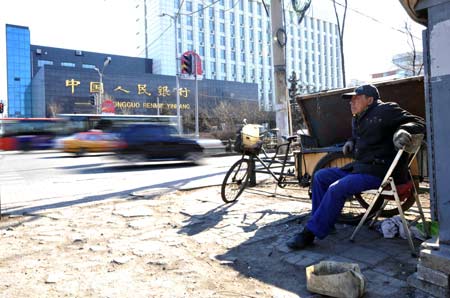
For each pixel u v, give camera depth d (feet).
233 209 17.89
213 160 52.47
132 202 20.22
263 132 22.58
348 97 13.05
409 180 12.55
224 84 277.85
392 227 12.90
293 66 344.69
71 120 74.18
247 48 322.14
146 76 258.16
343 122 18.76
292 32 344.49
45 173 38.06
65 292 9.43
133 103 251.80
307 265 10.85
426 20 9.34
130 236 14.02
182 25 284.41
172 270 10.77
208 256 11.82
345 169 12.96
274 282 9.92
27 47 317.01
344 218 14.61
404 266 10.45
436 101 8.64
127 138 44.19
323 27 374.63
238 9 317.01
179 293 9.34
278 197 20.54
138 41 310.24
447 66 8.39
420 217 13.23
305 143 19.83
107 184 28.32
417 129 11.13
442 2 8.35
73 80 241.55
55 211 18.33
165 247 12.69
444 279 8.22
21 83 315.58
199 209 18.04
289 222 15.33
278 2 34.14
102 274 10.53
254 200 19.90
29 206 19.74
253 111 164.96
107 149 61.05
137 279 10.18
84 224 15.79
